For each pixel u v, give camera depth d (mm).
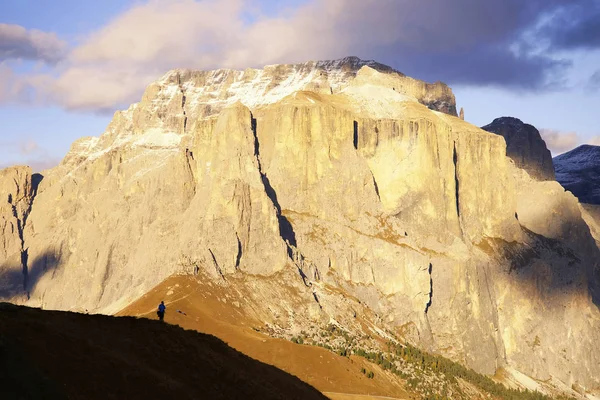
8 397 115688
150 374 134250
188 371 146375
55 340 129750
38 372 121000
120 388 128000
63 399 119750
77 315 145500
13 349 122375
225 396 145750
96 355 131375
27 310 138750
